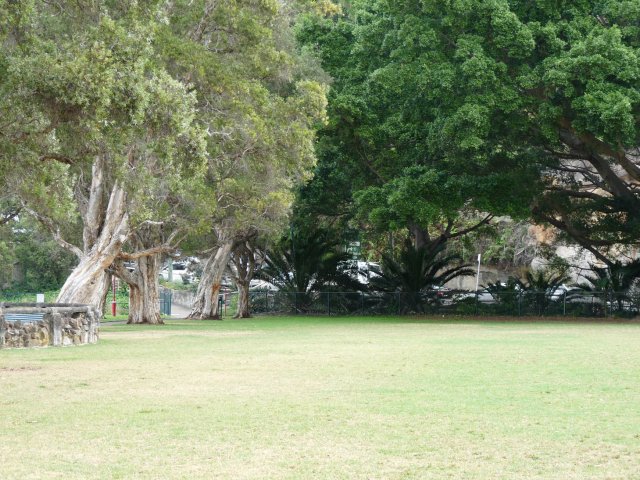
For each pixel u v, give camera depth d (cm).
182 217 3512
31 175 2041
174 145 2214
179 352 2189
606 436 997
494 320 4303
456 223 5853
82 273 3094
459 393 1347
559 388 1403
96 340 2645
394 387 1423
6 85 1808
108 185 3366
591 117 3497
